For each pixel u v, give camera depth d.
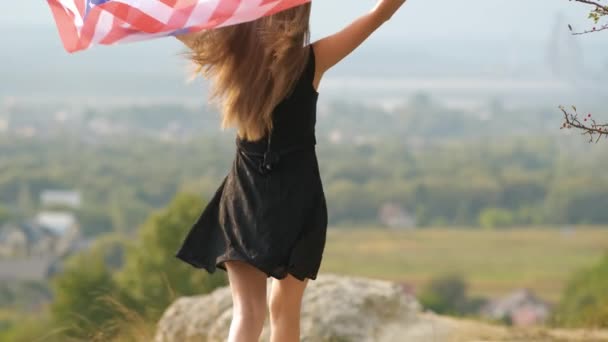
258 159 5.38
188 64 5.45
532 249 152.00
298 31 5.29
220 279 14.45
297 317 5.72
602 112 182.75
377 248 154.00
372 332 9.26
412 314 9.73
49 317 22.34
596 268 42.44
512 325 10.63
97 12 5.25
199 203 22.36
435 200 179.25
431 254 148.50
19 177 199.00
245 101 5.29
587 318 11.05
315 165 5.46
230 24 5.17
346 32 5.38
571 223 174.50
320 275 9.88
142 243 21.84
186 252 5.57
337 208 183.25
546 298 110.19
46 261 127.75
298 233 5.36
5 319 41.97
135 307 15.10
